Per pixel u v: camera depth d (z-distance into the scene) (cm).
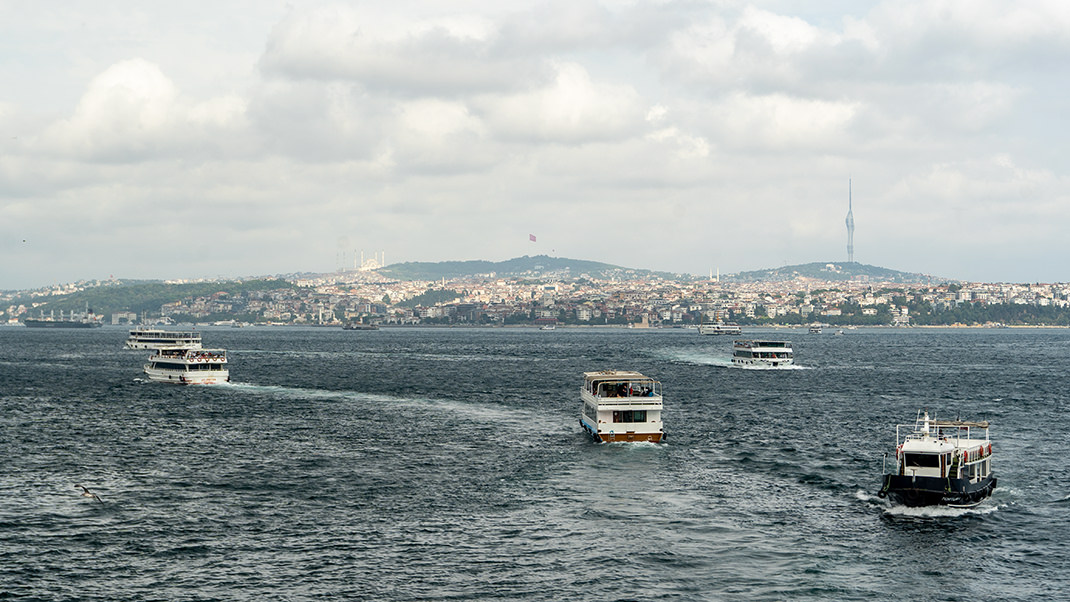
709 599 6247
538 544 7362
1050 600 6241
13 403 16775
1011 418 15225
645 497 8869
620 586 6462
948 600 6234
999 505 8538
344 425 13788
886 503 8438
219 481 9550
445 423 14025
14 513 8181
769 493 9050
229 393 18875
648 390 12300
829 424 14200
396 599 6225
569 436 12631
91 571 6712
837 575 6681
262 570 6750
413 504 8581
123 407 16150
